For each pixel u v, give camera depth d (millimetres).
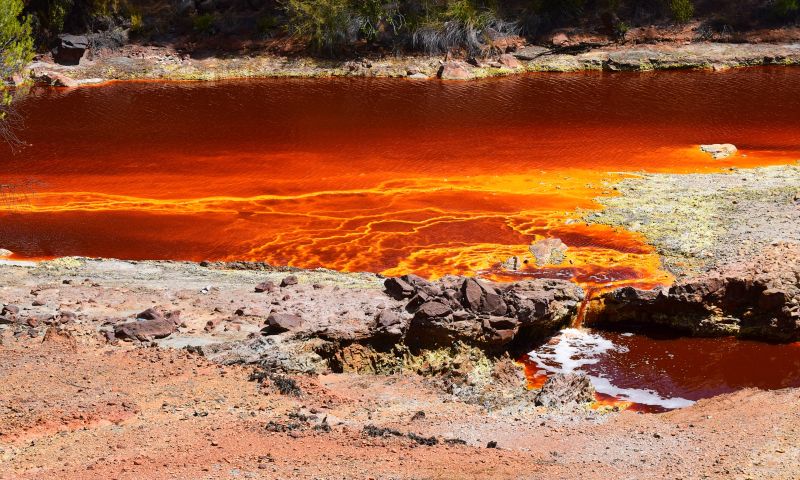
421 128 31344
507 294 15211
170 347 13469
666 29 44938
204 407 11383
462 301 14727
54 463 9336
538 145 28734
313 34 43625
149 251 20234
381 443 10234
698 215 21141
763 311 15961
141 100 36812
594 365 15023
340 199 23859
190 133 31219
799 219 20062
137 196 24422
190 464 9289
